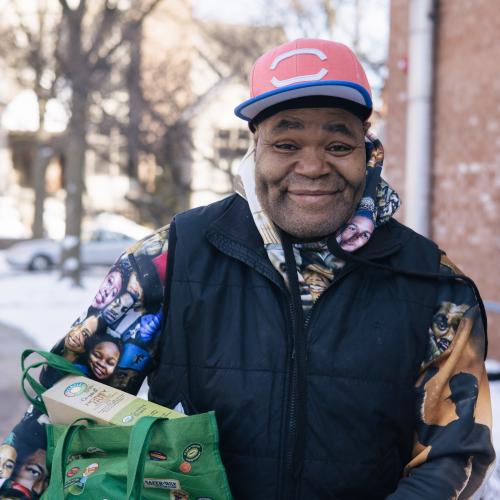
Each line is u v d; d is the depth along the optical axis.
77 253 16.06
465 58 6.74
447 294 1.70
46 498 1.62
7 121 29.80
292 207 1.65
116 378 1.78
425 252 1.74
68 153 15.92
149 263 1.75
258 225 1.67
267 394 1.62
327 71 1.62
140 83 14.17
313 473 1.60
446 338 1.68
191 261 1.71
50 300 14.19
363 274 1.69
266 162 1.66
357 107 1.65
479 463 1.61
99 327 1.76
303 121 1.64
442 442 1.59
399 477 1.67
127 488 1.49
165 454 1.56
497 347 6.43
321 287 1.67
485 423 1.63
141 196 17.02
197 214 1.78
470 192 6.73
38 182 25.86
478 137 6.63
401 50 7.65
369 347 1.63
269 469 1.61
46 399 1.71
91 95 14.08
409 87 7.17
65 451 1.58
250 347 1.65
